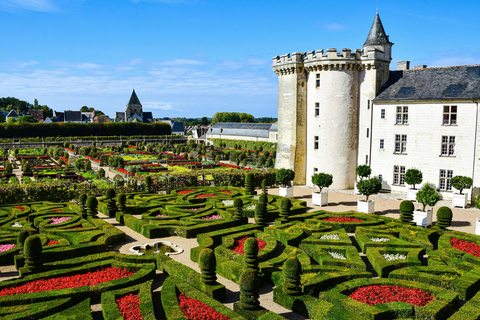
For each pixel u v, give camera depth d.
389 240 22.56
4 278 18.05
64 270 17.33
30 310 13.77
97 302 15.70
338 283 16.80
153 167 61.09
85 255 20.81
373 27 44.09
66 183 38.56
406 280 16.59
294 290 15.55
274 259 19.28
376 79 42.84
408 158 40.53
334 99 44.12
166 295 15.09
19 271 17.42
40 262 17.45
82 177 50.91
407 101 39.75
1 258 19.64
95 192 37.25
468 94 36.19
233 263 18.73
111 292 15.30
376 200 38.03
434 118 38.38
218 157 74.12
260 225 25.88
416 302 14.63
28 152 88.06
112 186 40.22
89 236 22.55
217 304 14.52
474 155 36.06
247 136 114.94
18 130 116.06
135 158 77.69
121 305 14.38
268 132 107.94
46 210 28.97
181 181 42.56
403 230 24.44
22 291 15.34
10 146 102.88
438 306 13.95
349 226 26.02
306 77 46.75
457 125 36.94
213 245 23.20
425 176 39.47
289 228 24.78
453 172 37.66
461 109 36.56
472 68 38.97
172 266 18.16
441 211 25.03
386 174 42.47
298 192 42.88
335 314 13.62
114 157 62.22
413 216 28.53
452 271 17.28
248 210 29.97
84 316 13.55
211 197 34.44
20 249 19.50
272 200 34.00
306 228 24.61
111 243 23.27
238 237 23.28
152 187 40.56
